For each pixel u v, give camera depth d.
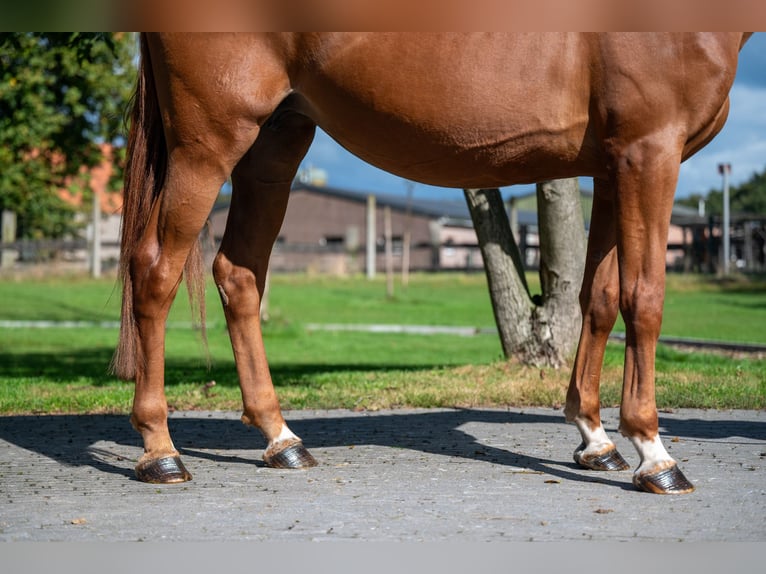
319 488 4.13
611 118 3.83
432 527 3.40
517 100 3.86
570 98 3.88
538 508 3.70
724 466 4.58
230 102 4.07
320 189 49.97
